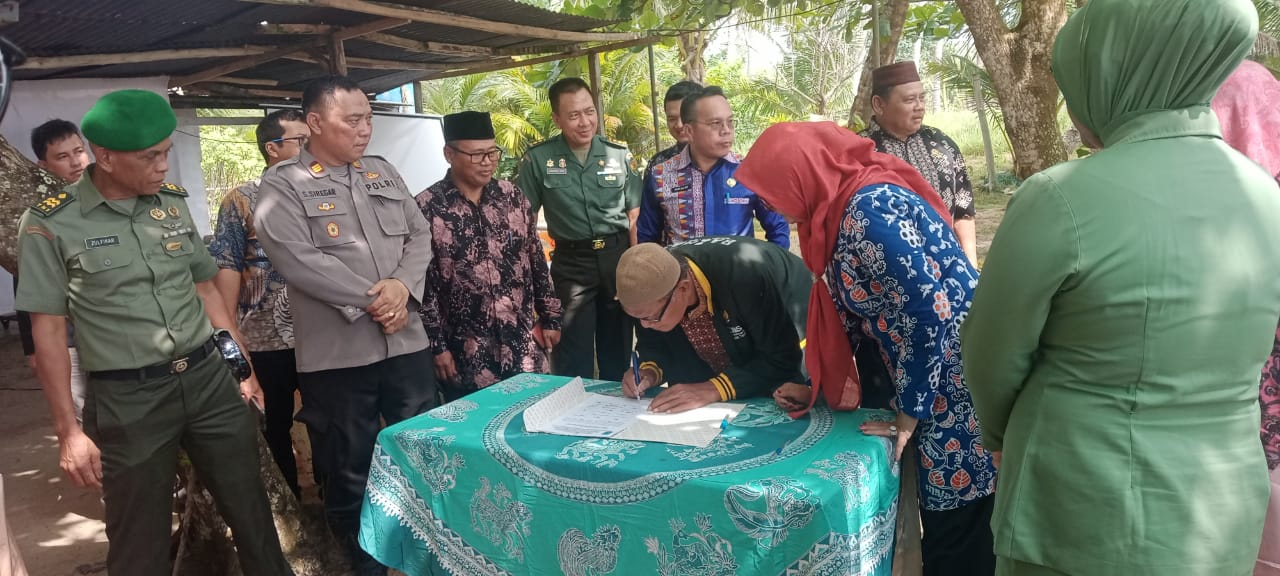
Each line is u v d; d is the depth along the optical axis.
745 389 2.24
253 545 2.52
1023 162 3.96
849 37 5.78
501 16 4.77
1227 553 1.24
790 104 18.48
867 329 2.00
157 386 2.26
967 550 2.04
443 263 3.28
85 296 2.20
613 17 5.53
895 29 5.30
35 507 3.63
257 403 2.75
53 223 2.17
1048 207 1.24
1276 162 1.83
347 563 2.84
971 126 21.44
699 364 2.47
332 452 2.75
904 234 1.81
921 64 14.35
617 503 1.86
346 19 4.78
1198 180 1.20
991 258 1.33
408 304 2.82
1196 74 1.20
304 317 2.69
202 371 2.36
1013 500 1.35
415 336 2.84
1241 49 1.19
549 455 1.95
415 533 2.21
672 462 1.85
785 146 1.97
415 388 2.83
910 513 2.16
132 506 2.29
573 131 3.83
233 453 2.44
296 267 2.57
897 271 1.81
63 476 4.01
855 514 1.71
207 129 18.02
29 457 4.35
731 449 1.90
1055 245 1.22
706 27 5.63
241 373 2.45
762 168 2.00
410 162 8.93
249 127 18.70
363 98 2.69
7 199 2.52
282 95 7.98
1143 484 1.22
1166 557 1.21
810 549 1.64
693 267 2.14
